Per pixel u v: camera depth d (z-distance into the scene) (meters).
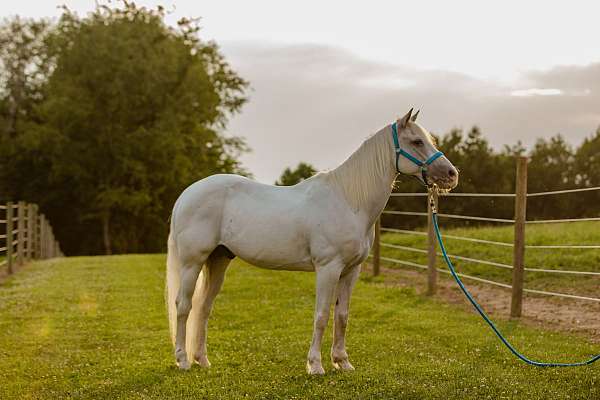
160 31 34.34
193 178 35.03
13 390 5.43
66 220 36.94
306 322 8.24
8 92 38.94
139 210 33.78
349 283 5.75
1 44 39.25
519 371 5.64
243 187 5.77
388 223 34.88
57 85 32.19
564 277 10.20
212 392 5.14
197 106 35.16
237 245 5.67
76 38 32.09
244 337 7.36
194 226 5.70
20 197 36.34
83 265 16.09
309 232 5.48
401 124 5.58
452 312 8.68
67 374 5.91
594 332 7.29
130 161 31.22
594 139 45.12
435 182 5.55
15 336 7.50
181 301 5.81
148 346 6.98
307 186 5.70
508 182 37.25
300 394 5.02
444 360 6.09
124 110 32.38
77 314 8.92
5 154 35.31
